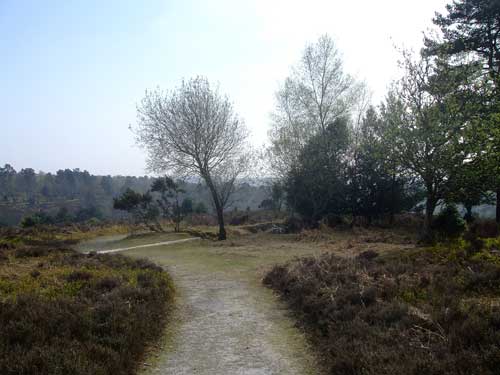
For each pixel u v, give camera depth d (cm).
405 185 2930
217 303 925
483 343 493
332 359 551
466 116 1467
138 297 828
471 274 811
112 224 3975
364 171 3006
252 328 741
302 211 3294
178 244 2352
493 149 1412
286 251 1706
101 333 621
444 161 1412
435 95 1522
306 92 2998
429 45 2052
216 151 2684
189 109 2612
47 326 597
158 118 2609
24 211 8325
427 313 638
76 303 721
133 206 3388
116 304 731
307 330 715
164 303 872
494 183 1512
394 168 1620
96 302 762
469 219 2297
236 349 637
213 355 613
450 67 1584
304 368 561
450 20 2359
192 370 557
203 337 695
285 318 802
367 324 627
